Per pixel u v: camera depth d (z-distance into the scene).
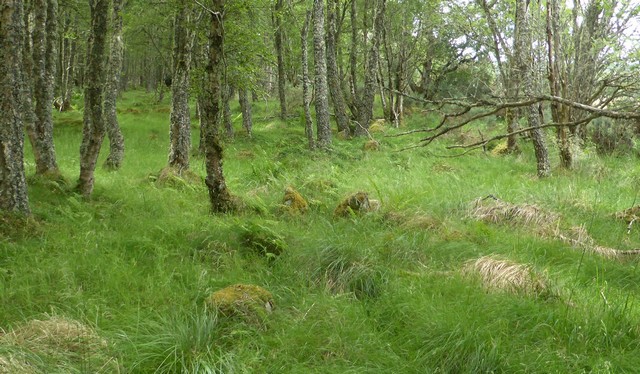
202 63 13.39
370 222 7.18
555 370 3.78
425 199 8.84
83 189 8.73
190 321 4.42
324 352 4.16
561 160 12.90
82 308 4.60
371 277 5.32
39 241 6.10
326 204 8.72
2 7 6.44
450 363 3.92
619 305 4.64
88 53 8.83
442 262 5.93
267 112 26.81
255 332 4.34
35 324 4.12
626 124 15.45
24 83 9.72
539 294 4.93
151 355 3.88
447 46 25.39
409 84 27.42
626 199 9.31
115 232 6.59
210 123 7.98
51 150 9.88
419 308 4.61
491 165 13.77
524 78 12.32
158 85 34.69
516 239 6.75
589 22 13.95
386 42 24.28
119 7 13.55
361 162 14.10
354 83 22.55
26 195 6.68
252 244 6.31
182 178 10.88
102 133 8.70
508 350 4.01
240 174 12.31
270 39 23.75
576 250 6.45
